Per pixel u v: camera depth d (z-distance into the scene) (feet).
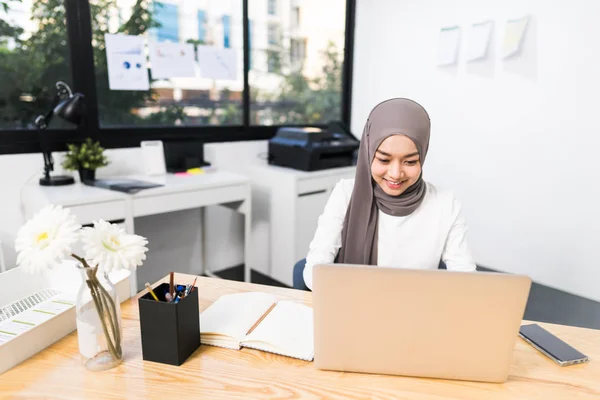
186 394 2.60
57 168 7.68
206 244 9.87
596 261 8.29
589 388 2.70
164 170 8.25
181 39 9.01
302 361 2.97
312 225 9.50
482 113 9.50
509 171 9.27
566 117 8.29
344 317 2.67
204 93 9.57
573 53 8.03
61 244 2.46
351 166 10.08
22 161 7.30
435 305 2.55
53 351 3.04
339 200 4.80
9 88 7.41
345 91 12.12
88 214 6.31
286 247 9.37
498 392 2.65
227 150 9.84
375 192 4.54
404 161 3.93
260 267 10.17
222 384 2.70
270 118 10.79
